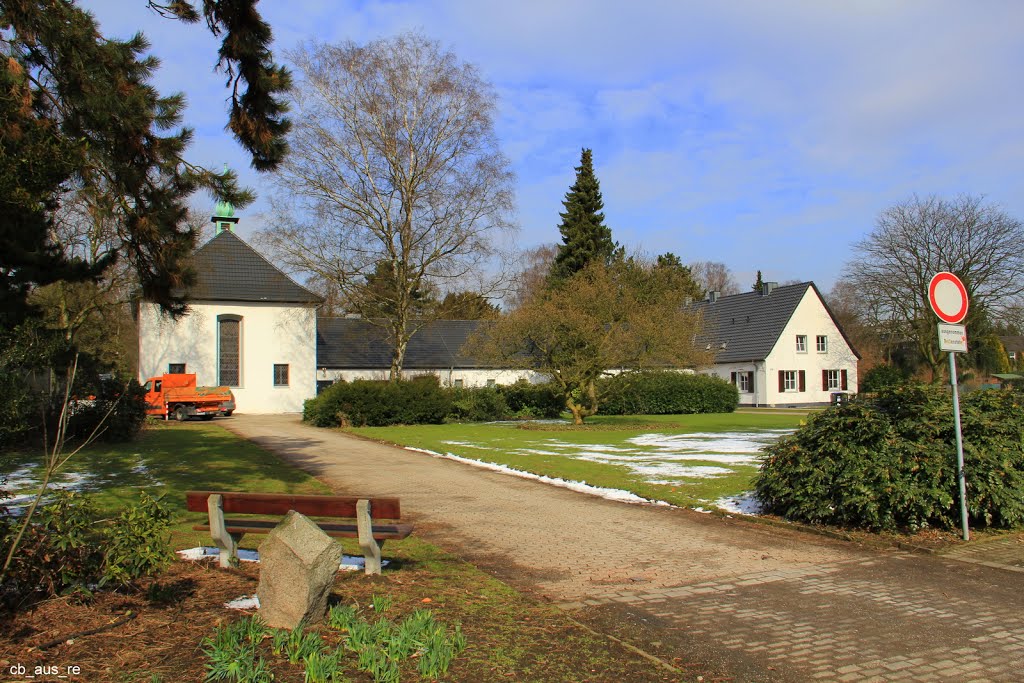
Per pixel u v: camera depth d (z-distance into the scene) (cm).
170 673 424
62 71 815
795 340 5112
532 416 3478
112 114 842
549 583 663
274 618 499
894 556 752
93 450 1852
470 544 820
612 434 2431
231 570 648
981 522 847
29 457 1656
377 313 3759
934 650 493
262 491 1184
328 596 535
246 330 3962
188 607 542
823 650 494
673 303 2991
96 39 835
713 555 769
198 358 3856
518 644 491
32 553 527
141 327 3769
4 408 1327
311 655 428
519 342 2688
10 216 822
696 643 508
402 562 714
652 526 920
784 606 593
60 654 450
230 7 802
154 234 922
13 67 748
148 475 1363
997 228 3856
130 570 539
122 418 2059
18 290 966
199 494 668
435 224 3472
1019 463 838
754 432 2508
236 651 441
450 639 482
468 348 2877
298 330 4056
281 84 855
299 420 3372
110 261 1002
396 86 3331
